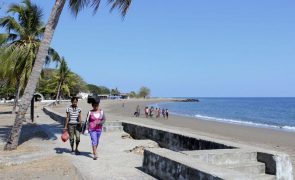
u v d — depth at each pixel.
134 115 53.31
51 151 11.89
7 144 12.34
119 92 193.88
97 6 13.89
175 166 7.59
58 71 81.44
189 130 31.50
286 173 8.72
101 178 8.13
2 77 29.11
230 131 32.59
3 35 25.03
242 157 8.87
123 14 13.55
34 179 8.30
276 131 34.00
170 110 89.69
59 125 22.56
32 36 26.75
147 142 14.02
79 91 119.31
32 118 25.98
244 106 122.19
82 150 12.11
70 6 14.16
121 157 10.74
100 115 10.51
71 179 8.23
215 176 6.36
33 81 12.69
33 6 25.73
